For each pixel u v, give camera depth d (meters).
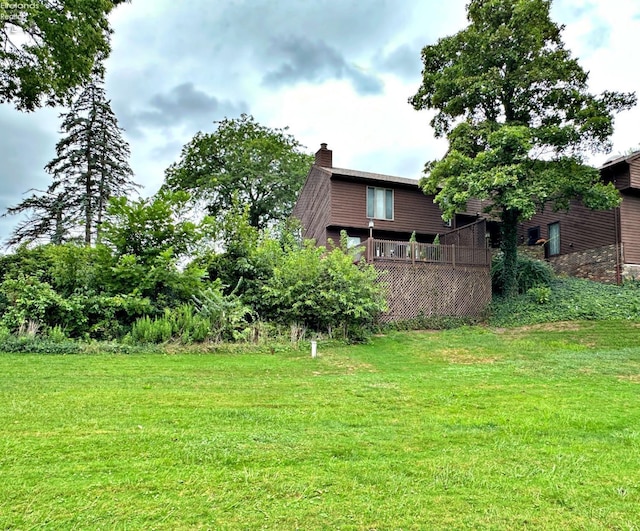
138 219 13.53
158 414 5.78
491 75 17.28
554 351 11.89
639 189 19.03
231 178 32.12
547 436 5.16
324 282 14.38
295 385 7.88
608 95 16.84
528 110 18.27
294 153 34.91
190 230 14.04
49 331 11.38
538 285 18.50
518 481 3.90
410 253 17.22
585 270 20.75
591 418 5.82
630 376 8.70
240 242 15.55
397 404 6.59
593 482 3.90
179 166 33.78
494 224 24.25
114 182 24.55
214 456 4.33
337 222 20.97
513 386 7.88
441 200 17.55
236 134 33.72
